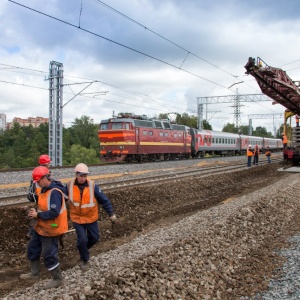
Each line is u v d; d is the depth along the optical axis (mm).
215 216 11070
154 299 5410
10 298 5387
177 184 17922
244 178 24234
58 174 19875
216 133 50000
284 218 11719
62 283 5977
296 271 6969
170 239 8734
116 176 21438
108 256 7574
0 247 8820
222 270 6996
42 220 5793
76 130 108875
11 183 16703
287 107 22016
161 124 36594
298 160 28625
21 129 103125
